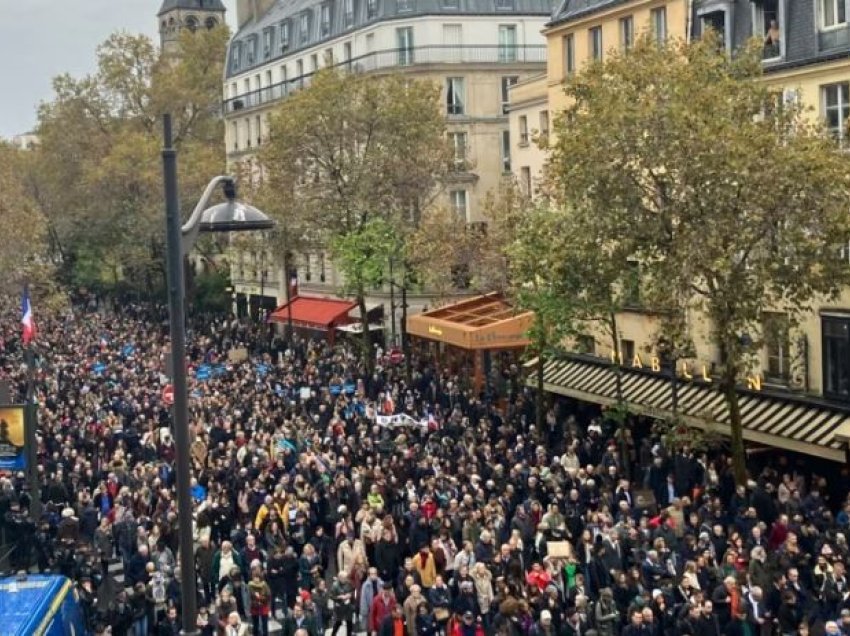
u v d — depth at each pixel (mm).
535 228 33375
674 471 29875
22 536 27703
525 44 67062
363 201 53062
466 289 53188
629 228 28094
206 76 99312
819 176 26016
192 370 52438
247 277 83688
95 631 21438
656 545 22594
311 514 26938
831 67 33062
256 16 89438
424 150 53406
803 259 26516
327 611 23234
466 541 23703
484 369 47969
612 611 20734
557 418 37812
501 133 66000
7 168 89562
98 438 34719
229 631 20016
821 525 25219
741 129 26812
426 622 21266
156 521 25500
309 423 37281
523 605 20453
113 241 89500
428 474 29281
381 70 66312
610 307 30812
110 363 54344
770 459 32719
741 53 30719
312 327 65188
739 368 27562
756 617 20625
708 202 26703
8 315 84812
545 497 27719
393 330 54312
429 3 66750
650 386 37438
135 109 98312
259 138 84938
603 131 27703
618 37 44625
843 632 19531
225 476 29812
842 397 31125
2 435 28250
